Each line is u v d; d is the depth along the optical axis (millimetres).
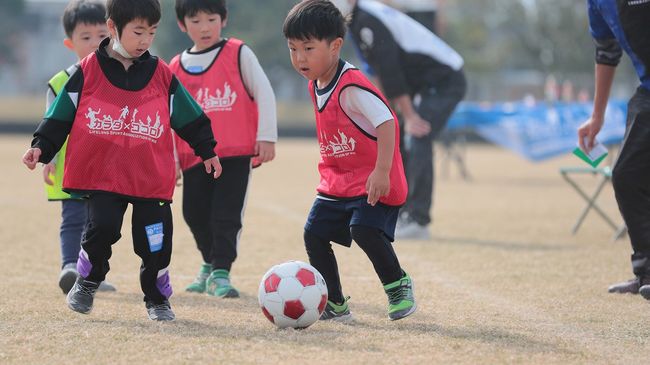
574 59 170625
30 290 18156
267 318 14461
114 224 14266
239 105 18625
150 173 14422
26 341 13336
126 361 12188
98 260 14680
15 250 24172
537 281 19703
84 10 18812
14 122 111438
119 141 14266
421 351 12852
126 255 23734
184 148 18719
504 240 27266
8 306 16281
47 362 12156
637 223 17812
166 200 14648
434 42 28625
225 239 18234
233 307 16547
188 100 14922
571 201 40625
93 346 13016
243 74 18703
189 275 20734
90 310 15125
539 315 15875
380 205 14562
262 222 31266
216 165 15062
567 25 170500
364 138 14492
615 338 14094
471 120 53344
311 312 14258
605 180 28312
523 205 38781
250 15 181875
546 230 29844
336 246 24906
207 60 18828
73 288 15164
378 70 27406
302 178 53281
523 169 64688
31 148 14141
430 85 28406
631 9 17234
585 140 19719
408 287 14883
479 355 12680
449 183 51500
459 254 24078
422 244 26266
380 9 27828
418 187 27672
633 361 12633
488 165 69250
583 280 19859
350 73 14398
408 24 28266
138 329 14211
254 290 18641
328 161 14992
